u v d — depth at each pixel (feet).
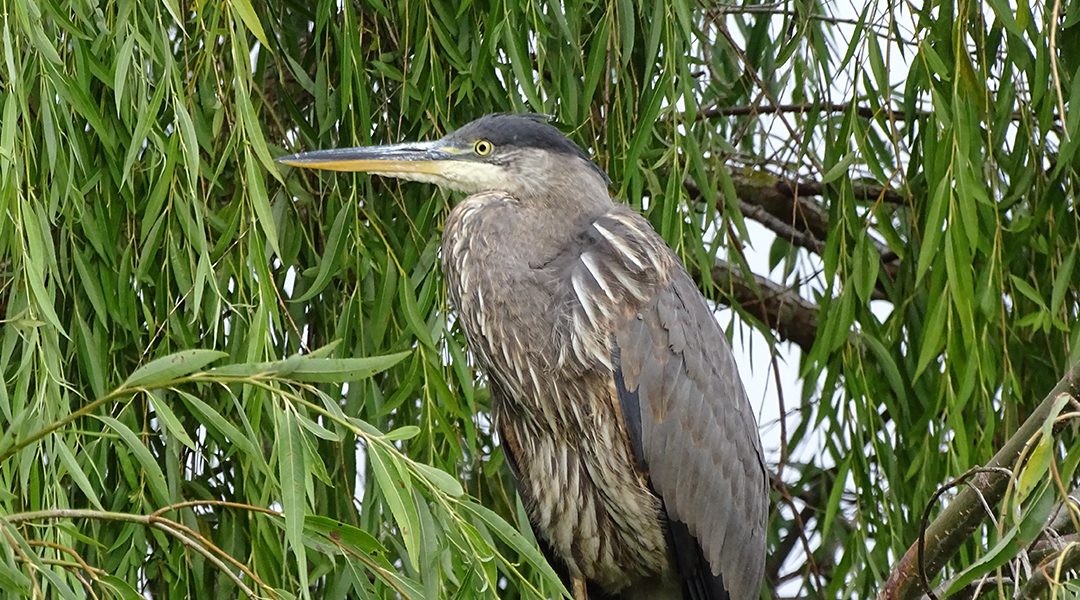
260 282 23.68
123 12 23.73
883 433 28.68
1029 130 28.37
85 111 23.20
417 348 25.91
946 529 22.81
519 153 27.89
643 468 26.63
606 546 27.78
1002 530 18.83
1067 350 28.50
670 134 28.43
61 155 23.54
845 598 28.40
